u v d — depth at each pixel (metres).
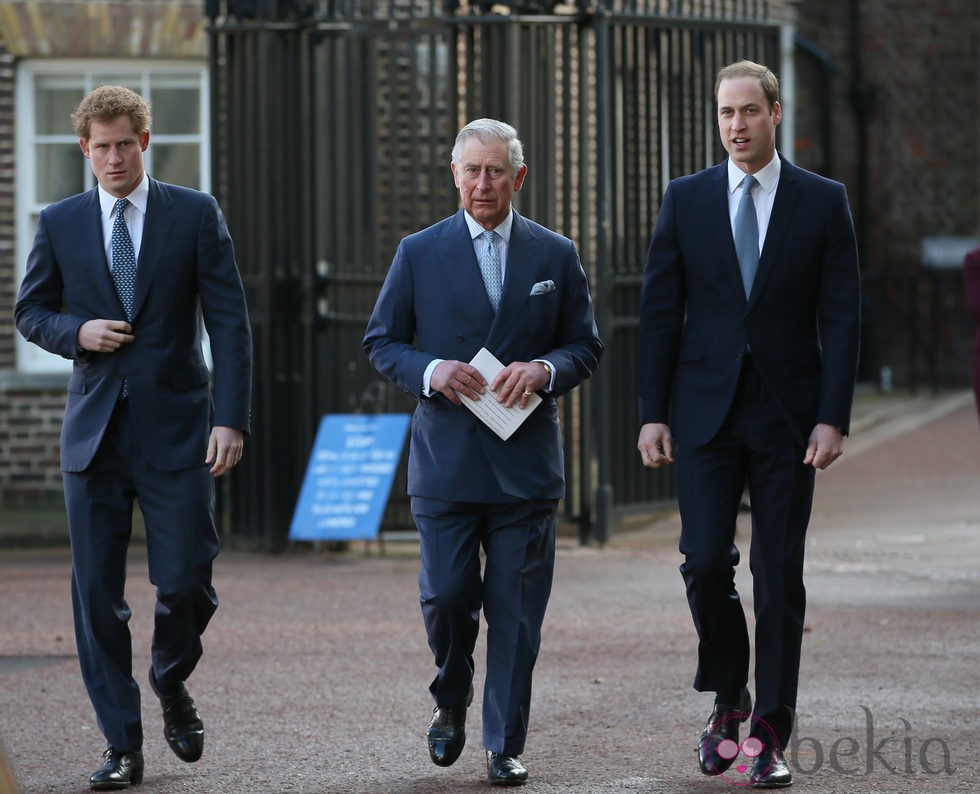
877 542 37.91
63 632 28.50
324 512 37.28
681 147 39.41
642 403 18.88
